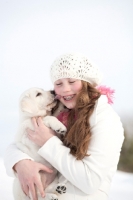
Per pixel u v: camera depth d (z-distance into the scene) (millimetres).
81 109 1806
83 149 1654
